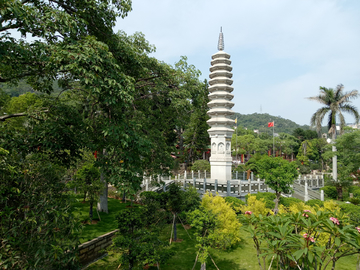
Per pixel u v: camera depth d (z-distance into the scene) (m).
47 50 7.66
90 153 17.16
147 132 13.80
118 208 18.94
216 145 26.47
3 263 5.34
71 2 9.43
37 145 8.79
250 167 42.44
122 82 8.52
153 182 14.16
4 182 6.23
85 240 11.48
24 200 6.51
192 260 11.59
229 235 11.86
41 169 7.15
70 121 9.91
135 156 8.88
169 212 14.20
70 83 12.11
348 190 29.56
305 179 32.91
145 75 13.84
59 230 6.82
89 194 14.95
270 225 7.15
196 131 45.31
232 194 21.62
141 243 8.55
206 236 10.02
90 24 10.20
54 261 6.28
